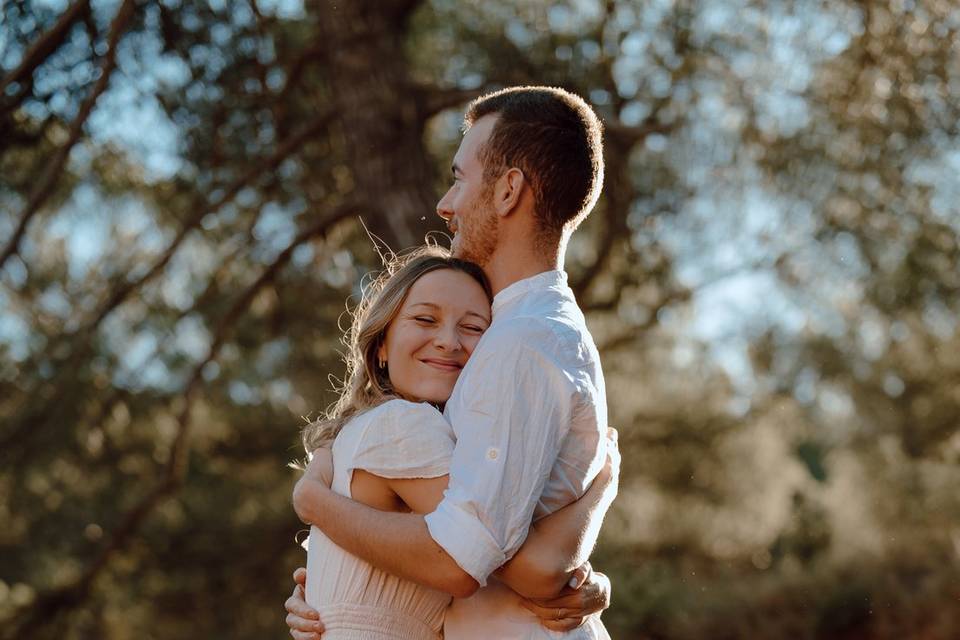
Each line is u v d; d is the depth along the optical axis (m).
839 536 12.09
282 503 9.09
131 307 7.72
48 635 8.70
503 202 2.62
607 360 8.75
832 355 8.91
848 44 6.95
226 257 7.66
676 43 7.08
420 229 6.98
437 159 7.61
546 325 2.46
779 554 12.14
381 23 7.11
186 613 9.08
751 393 9.82
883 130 6.90
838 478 12.39
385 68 7.07
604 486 2.57
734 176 7.23
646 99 7.19
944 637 10.29
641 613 10.16
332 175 7.48
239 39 6.84
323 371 8.01
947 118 6.87
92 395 7.84
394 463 2.51
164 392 8.07
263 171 7.20
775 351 8.83
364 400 2.76
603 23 7.16
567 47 7.10
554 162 2.61
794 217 7.21
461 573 2.34
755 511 11.30
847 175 7.05
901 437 10.88
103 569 8.87
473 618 2.58
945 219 7.11
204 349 8.08
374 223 7.09
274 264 7.46
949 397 9.79
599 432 2.49
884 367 9.38
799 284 7.68
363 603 2.57
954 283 7.30
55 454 8.05
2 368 7.66
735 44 7.05
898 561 11.26
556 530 2.45
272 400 8.55
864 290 7.50
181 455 7.90
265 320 7.95
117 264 7.62
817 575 11.15
